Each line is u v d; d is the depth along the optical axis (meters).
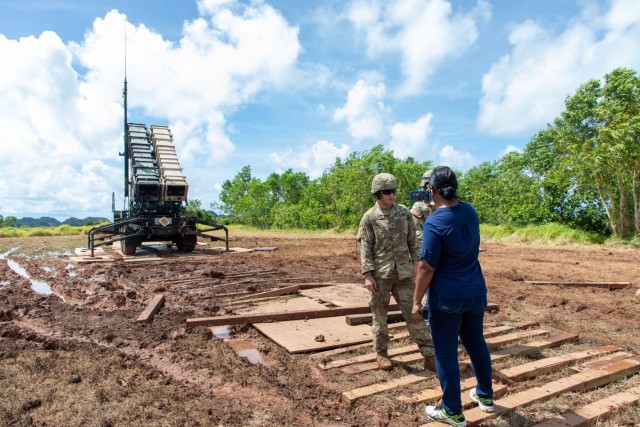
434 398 3.60
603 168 17.41
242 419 3.33
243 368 4.38
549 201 21.59
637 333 5.55
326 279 9.84
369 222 4.30
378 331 4.38
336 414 3.42
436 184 3.23
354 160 30.62
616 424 3.24
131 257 14.48
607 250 16.20
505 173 28.62
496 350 4.89
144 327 5.82
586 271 11.05
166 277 10.34
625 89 17.55
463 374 4.19
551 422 3.18
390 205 4.27
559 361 4.36
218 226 16.47
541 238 19.55
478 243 3.26
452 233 3.14
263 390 3.87
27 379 4.00
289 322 5.93
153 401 3.59
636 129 16.19
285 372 4.29
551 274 10.58
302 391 3.84
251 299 7.59
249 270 11.40
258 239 23.98
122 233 15.61
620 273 10.73
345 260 13.59
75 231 31.47
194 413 3.41
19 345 4.99
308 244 20.08
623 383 3.97
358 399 3.61
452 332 3.23
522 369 4.14
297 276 10.35
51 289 9.09
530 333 5.37
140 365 4.42
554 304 7.14
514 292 8.28
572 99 19.97
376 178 4.23
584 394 3.73
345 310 6.36
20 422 3.19
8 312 6.47
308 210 34.41
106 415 3.32
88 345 5.01
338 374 4.16
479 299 3.20
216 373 4.28
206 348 5.00
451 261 3.19
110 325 5.93
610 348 4.85
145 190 15.30
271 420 3.31
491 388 3.38
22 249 18.09
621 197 17.81
